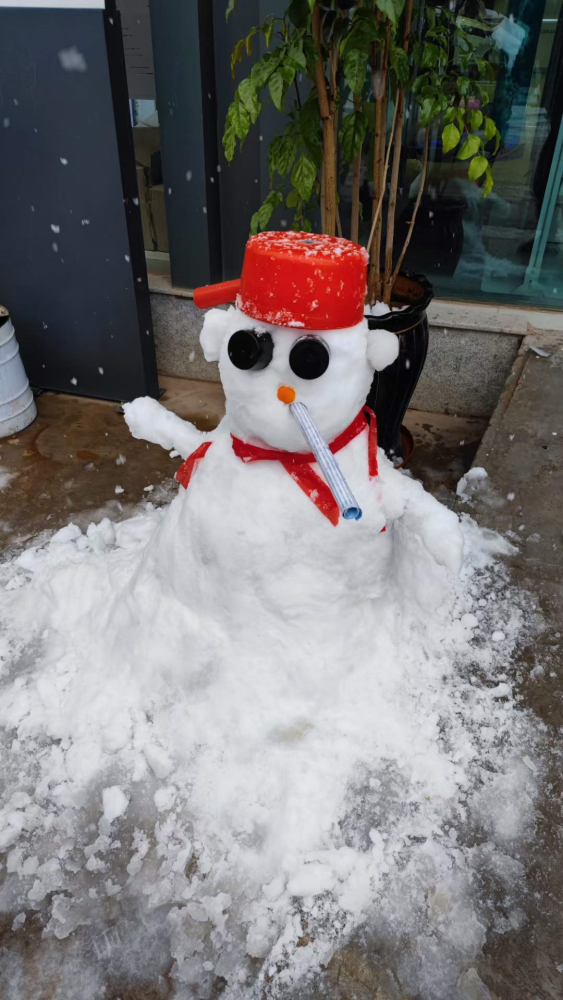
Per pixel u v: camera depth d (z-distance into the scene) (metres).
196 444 2.52
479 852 2.11
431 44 3.10
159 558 2.48
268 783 2.24
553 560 2.99
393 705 2.44
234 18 3.97
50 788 2.32
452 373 4.52
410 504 2.21
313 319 1.77
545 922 1.95
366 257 1.88
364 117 3.21
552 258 4.50
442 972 1.86
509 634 2.73
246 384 1.91
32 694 2.59
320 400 1.87
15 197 4.17
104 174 3.92
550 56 3.97
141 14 4.28
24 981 1.89
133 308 4.34
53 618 2.86
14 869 2.12
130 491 3.94
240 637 2.32
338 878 2.05
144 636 2.50
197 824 2.20
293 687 2.35
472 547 3.05
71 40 3.57
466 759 2.33
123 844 2.17
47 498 3.87
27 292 4.52
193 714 2.39
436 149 4.38
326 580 2.23
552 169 4.24
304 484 2.08
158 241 5.07
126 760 2.37
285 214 4.50
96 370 4.70
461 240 4.61
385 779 2.28
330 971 1.88
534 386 3.93
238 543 2.14
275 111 4.11
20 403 4.40
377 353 1.92
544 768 2.31
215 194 4.49
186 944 1.93
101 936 1.97
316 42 2.99
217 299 2.04
